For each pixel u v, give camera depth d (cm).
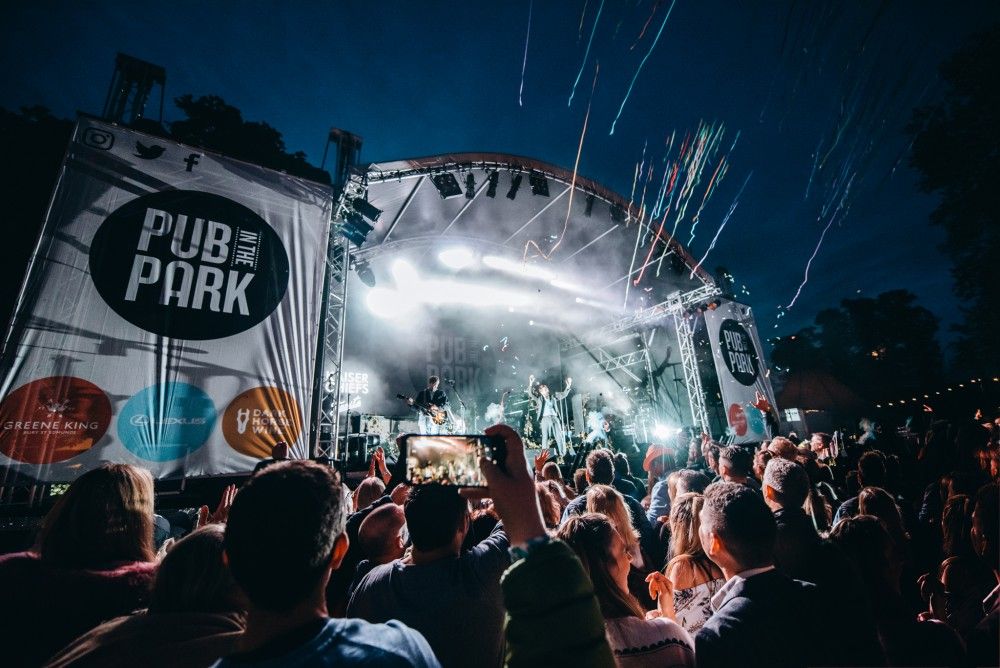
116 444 421
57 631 117
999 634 144
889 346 2938
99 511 136
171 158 509
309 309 542
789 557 166
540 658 60
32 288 420
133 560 137
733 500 145
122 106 539
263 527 80
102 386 427
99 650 88
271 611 79
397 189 877
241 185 539
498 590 158
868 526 174
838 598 130
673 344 1384
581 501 268
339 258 685
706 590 190
